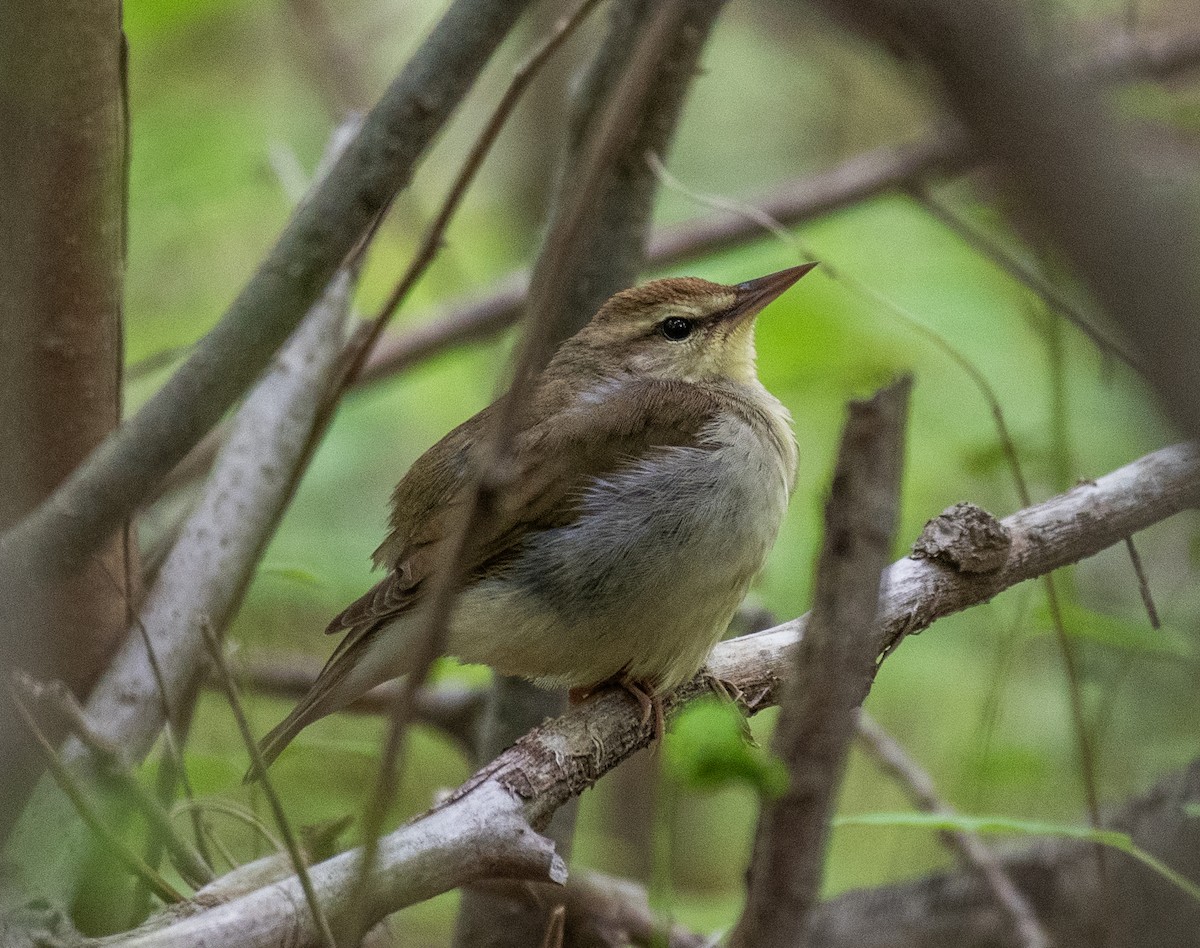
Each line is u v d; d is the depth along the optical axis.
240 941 5.46
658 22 5.03
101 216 7.46
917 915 9.12
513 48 17.06
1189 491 8.05
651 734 8.07
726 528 8.32
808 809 4.45
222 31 15.35
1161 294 2.86
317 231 6.11
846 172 13.80
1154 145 10.30
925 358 13.71
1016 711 12.39
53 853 6.97
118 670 7.91
